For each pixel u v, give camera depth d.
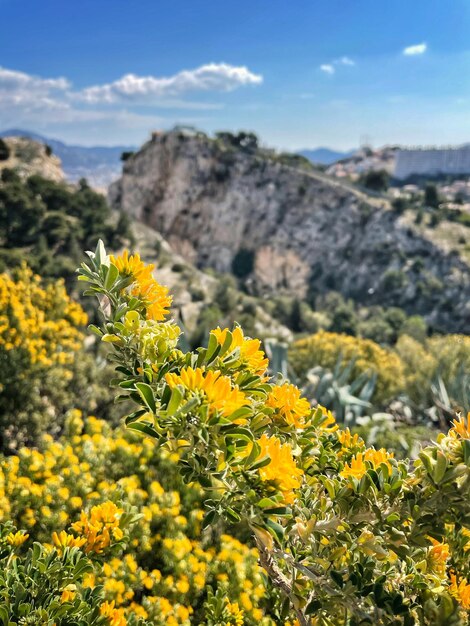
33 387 5.23
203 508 3.28
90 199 56.28
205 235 80.69
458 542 1.67
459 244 64.69
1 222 43.75
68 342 6.20
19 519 2.79
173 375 1.13
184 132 82.12
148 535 2.81
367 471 1.38
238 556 2.80
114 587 2.39
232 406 1.11
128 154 88.62
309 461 1.72
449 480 1.27
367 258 69.19
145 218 84.81
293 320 49.72
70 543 1.86
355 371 10.35
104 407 5.90
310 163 88.62
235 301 47.88
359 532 1.45
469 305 57.56
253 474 1.18
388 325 44.66
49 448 3.36
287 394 1.56
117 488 3.01
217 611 2.42
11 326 5.65
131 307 1.43
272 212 77.50
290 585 1.55
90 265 1.48
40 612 1.57
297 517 1.48
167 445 1.21
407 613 1.28
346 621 1.49
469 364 10.98
